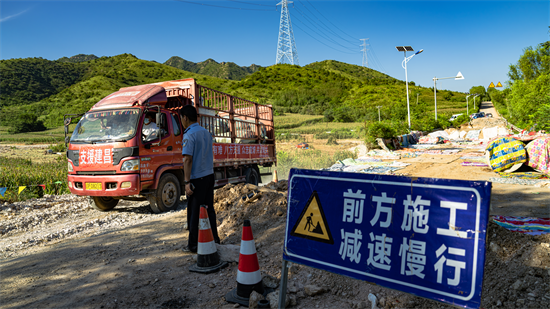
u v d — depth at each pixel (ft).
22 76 638.53
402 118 210.59
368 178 7.27
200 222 12.00
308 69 629.92
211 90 30.22
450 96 440.45
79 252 14.98
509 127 104.58
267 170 54.19
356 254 7.29
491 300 8.21
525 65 104.01
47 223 22.80
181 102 27.61
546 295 7.71
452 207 6.19
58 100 476.95
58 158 80.94
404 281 6.62
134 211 26.00
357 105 368.07
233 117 33.63
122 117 23.11
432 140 92.63
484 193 5.87
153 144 23.58
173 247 14.80
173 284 10.84
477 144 78.64
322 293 9.62
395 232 6.82
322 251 7.81
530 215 15.97
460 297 5.94
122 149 22.03
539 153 29.45
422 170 36.60
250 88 510.17
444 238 6.23
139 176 22.38
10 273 12.85
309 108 352.28
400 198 6.81
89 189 22.58
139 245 15.48
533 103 86.79
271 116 42.73
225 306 9.24
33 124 257.55
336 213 7.68
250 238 9.64
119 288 10.73
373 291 9.20
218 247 12.71
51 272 12.62
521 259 9.16
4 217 23.85
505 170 31.14
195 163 13.44
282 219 16.63
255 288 9.49
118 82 618.44
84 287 10.98
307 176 8.26
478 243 5.86
